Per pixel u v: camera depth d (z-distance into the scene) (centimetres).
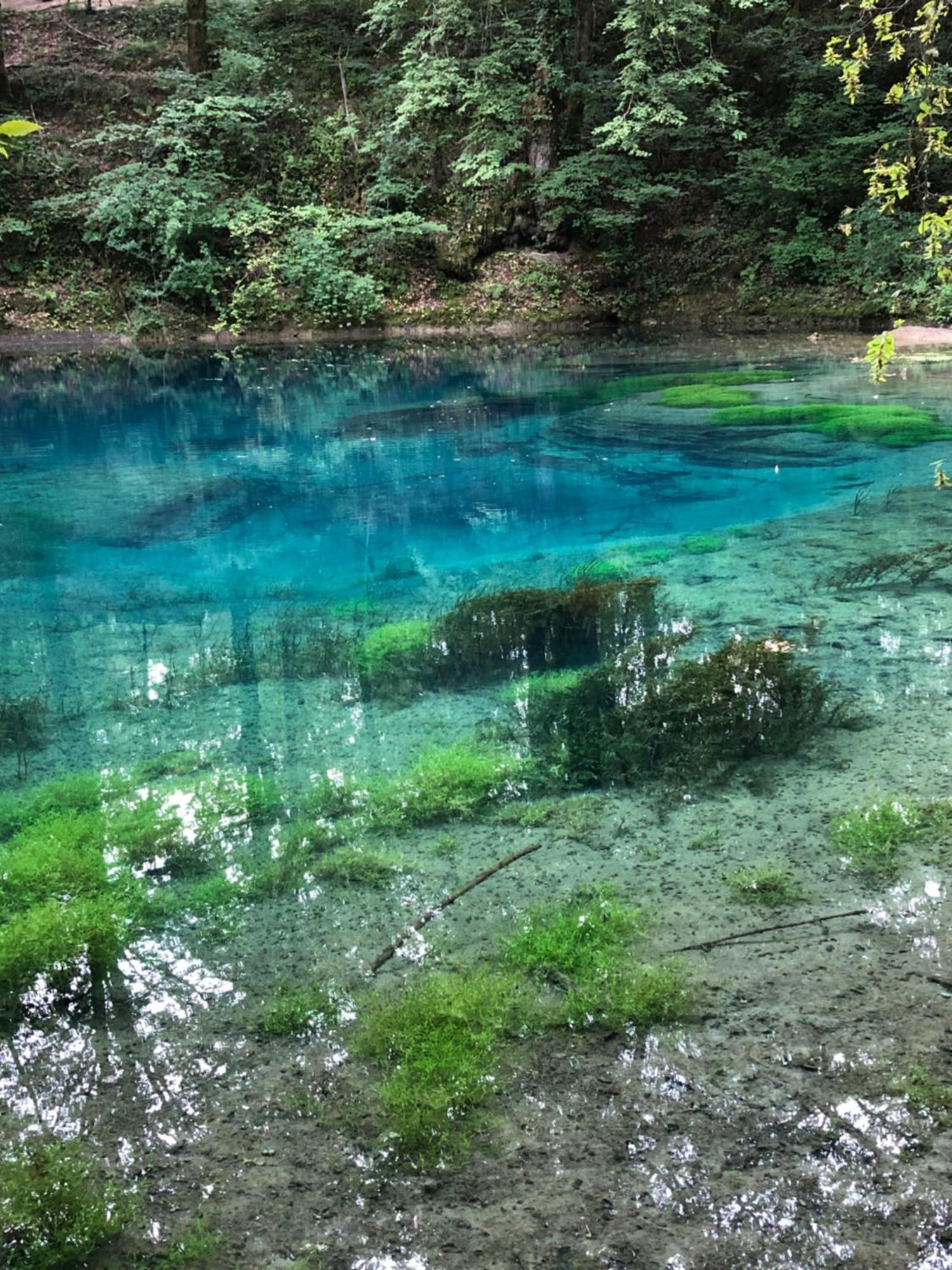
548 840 315
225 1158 190
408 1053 215
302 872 302
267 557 714
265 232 2005
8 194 2000
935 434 995
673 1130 192
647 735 377
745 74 2189
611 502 830
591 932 257
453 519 802
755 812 325
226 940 267
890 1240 166
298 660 506
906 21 1692
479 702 439
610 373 1452
